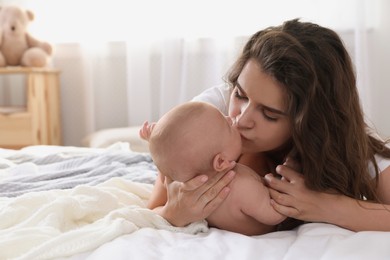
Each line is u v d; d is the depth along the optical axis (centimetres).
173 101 281
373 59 269
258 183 87
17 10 266
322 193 87
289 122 87
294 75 83
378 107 273
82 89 287
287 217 92
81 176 124
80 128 291
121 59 288
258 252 72
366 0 266
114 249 71
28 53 260
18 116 251
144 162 142
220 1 274
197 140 82
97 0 280
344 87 89
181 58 281
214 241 76
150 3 278
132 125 285
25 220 85
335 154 88
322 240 76
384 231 84
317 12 270
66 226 86
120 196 100
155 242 77
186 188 83
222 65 276
